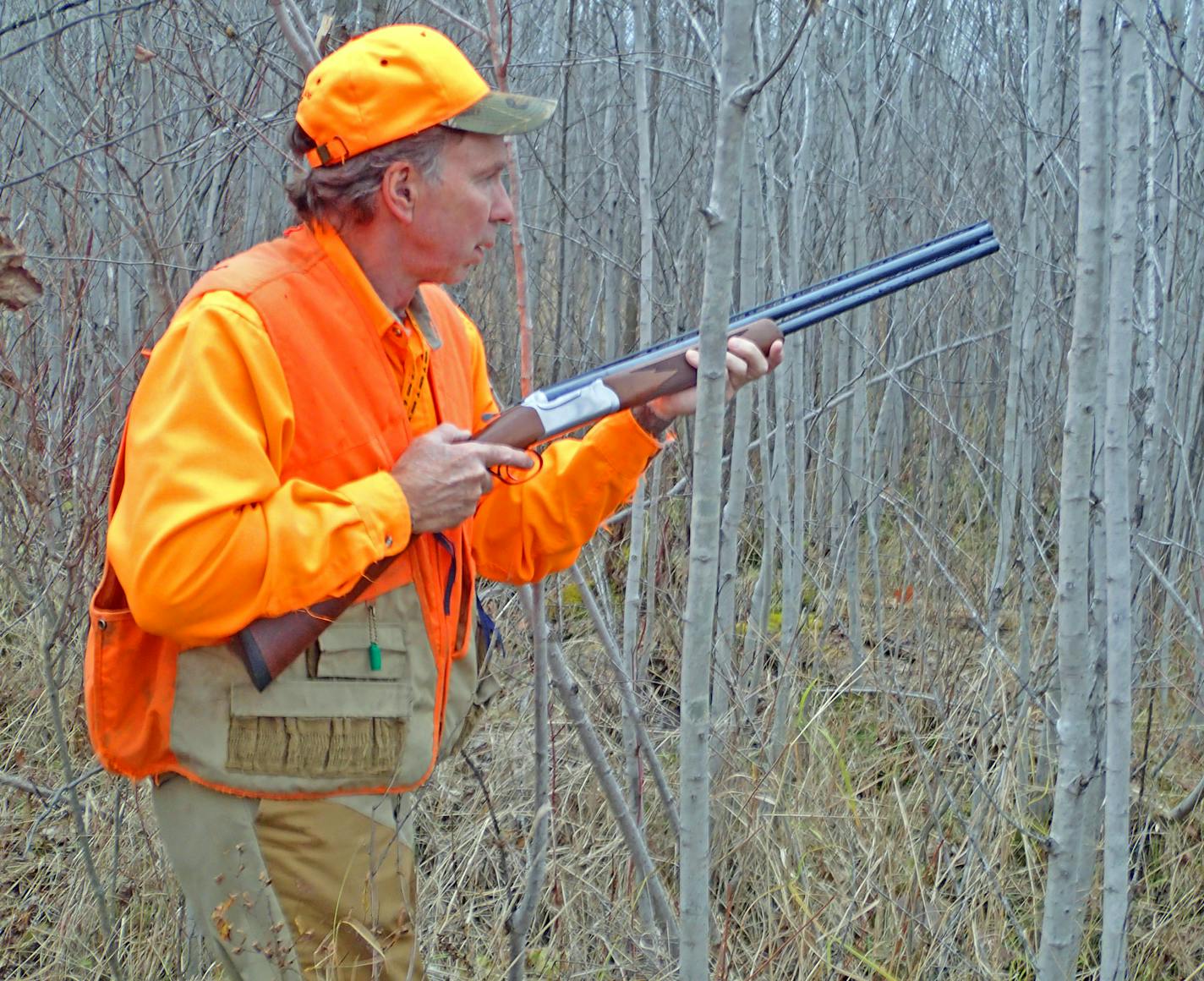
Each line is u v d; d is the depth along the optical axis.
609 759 2.96
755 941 2.44
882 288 1.87
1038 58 3.00
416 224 1.51
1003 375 4.28
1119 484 1.69
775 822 2.70
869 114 3.37
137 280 3.46
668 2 3.89
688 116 4.20
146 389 1.43
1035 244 2.92
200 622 1.40
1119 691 1.74
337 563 1.41
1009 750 2.64
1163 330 2.57
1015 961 2.38
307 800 1.50
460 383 1.77
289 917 1.51
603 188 4.44
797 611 3.13
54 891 2.60
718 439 1.45
